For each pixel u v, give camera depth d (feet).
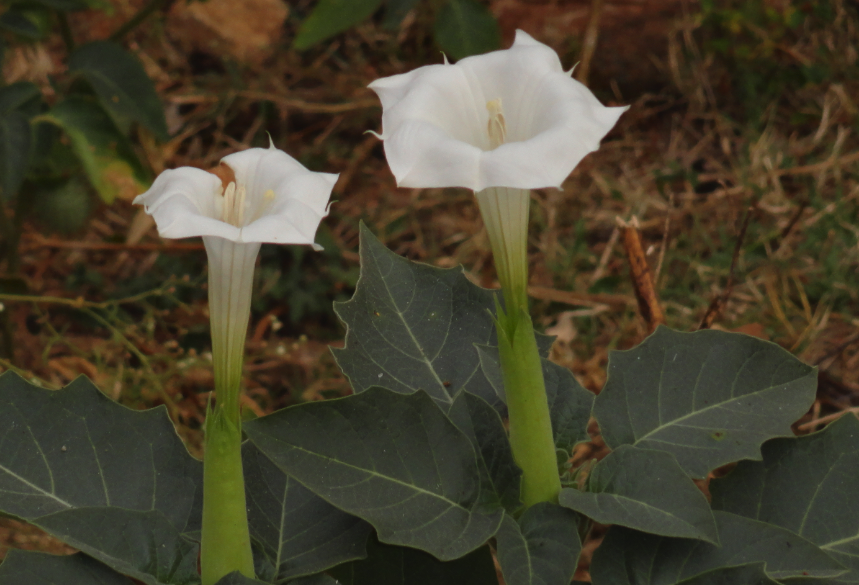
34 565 4.62
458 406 4.81
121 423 4.86
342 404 4.69
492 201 4.60
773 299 7.64
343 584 4.81
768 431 4.89
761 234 8.86
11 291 7.14
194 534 4.77
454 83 4.64
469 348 5.09
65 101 6.53
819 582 4.76
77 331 8.59
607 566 4.74
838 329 7.82
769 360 4.97
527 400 4.71
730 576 4.66
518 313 4.67
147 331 8.21
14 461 4.80
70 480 4.81
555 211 9.53
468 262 9.32
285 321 8.96
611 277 8.48
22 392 4.83
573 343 8.08
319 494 4.64
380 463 4.70
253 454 4.85
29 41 8.16
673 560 4.73
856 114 10.00
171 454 4.85
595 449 6.50
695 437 4.90
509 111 4.66
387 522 4.64
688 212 9.43
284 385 8.11
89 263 9.21
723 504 4.92
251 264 4.52
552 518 4.70
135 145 9.21
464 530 4.67
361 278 5.14
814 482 4.91
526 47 4.66
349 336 5.07
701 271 8.39
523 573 4.64
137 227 8.70
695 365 4.99
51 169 7.63
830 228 8.70
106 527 4.65
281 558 4.74
